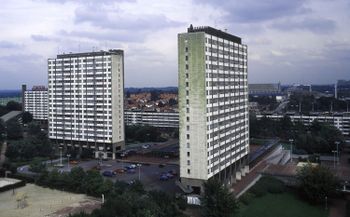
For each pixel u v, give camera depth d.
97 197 173.88
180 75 174.12
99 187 174.00
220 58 186.00
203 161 170.38
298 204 172.00
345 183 186.62
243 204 164.75
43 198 173.75
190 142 173.12
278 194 183.25
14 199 172.88
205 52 169.50
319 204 172.50
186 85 172.75
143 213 126.94
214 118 178.12
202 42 168.50
